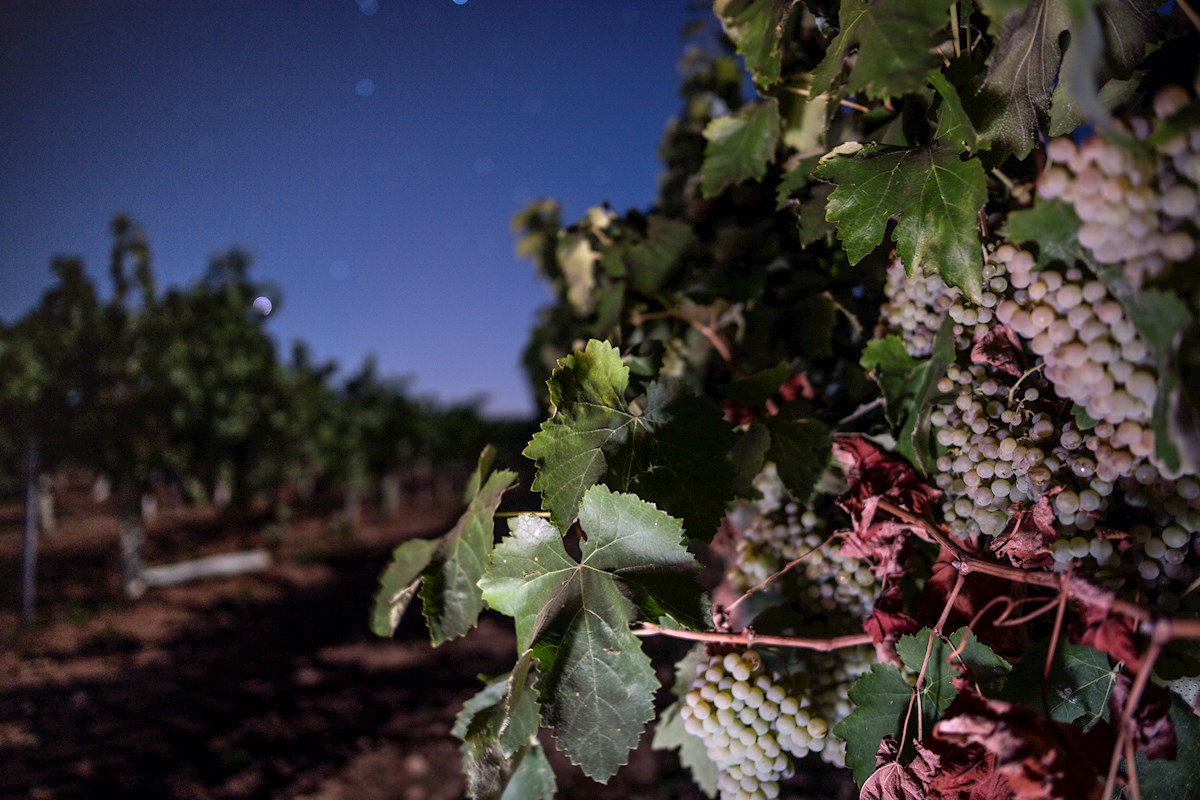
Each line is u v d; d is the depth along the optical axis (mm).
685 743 1253
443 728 6191
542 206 3164
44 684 7172
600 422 946
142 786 5281
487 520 1024
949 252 827
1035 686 803
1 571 11055
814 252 1361
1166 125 562
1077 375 672
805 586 1134
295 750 5859
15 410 9672
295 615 9773
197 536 14344
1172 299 579
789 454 1135
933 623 891
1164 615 741
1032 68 826
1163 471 654
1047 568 805
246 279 13070
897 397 1052
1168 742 643
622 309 1611
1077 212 629
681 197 2271
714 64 2523
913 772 819
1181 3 646
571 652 850
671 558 850
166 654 8125
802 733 947
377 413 18062
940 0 733
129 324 10375
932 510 978
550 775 1116
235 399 11859
